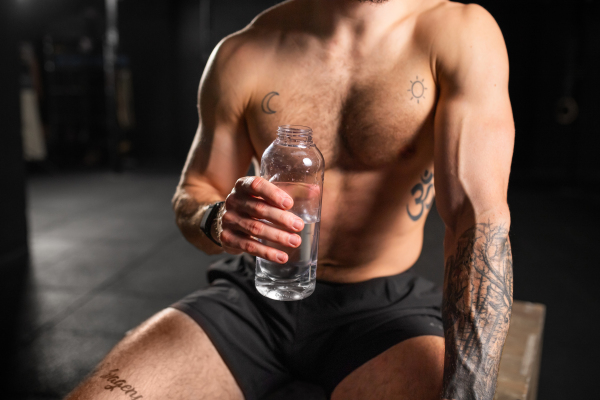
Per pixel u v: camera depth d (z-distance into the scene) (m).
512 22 7.56
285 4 1.05
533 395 1.27
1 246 3.32
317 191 0.76
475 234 0.79
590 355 2.34
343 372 0.89
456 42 0.89
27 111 7.17
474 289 0.76
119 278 3.12
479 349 0.73
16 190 3.44
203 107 1.04
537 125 7.72
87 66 8.23
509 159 0.84
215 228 0.84
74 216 4.85
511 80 7.71
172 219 4.80
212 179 1.03
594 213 5.77
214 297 1.00
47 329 2.35
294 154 0.75
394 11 0.94
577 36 7.36
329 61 0.95
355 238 0.99
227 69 1.00
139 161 8.97
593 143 7.50
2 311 2.56
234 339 0.95
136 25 8.80
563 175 7.75
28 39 7.37
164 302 2.74
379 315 0.94
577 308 2.92
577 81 7.46
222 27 8.69
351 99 0.94
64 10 7.47
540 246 4.30
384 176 0.97
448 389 0.72
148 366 0.86
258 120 0.99
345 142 0.95
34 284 2.97
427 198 1.02
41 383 1.85
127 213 5.02
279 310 0.96
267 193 0.69
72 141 8.31
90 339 2.25
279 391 0.98
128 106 8.68
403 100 0.92
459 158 0.83
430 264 2.46
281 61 0.98
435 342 0.87
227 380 0.92
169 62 8.96
